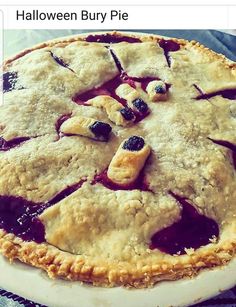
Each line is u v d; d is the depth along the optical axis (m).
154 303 0.27
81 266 0.27
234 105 0.36
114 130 0.33
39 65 0.37
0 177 0.30
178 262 0.28
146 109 0.34
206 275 0.28
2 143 0.32
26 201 0.30
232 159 0.33
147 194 0.30
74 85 0.36
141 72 0.37
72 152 0.31
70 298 0.27
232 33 0.47
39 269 0.28
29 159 0.31
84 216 0.29
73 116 0.34
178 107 0.34
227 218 0.30
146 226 0.29
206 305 0.28
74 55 0.38
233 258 0.28
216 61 0.39
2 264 0.28
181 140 0.32
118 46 0.39
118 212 0.29
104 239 0.28
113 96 0.36
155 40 0.41
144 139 0.32
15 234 0.29
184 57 0.39
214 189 0.31
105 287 0.27
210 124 0.34
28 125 0.33
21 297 0.28
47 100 0.34
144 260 0.28
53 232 0.29
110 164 0.31
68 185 0.30
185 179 0.30
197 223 0.30
